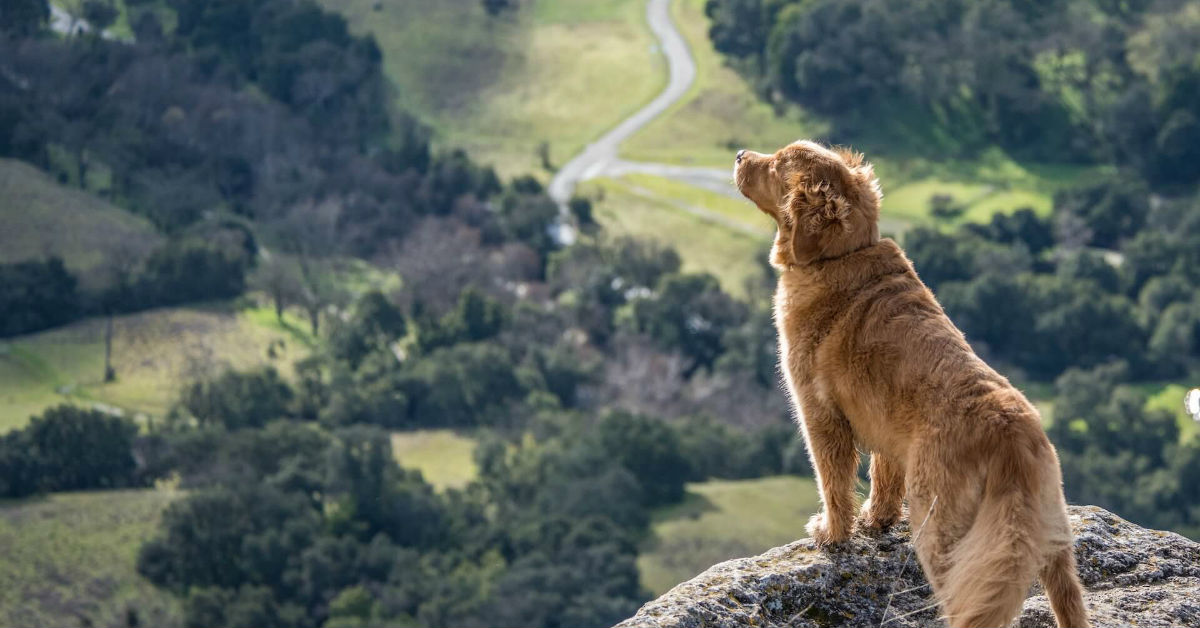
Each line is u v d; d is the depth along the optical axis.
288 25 152.25
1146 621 5.61
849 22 151.62
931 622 5.78
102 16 151.75
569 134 151.38
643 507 75.25
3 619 57.34
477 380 90.31
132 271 104.12
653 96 157.88
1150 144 137.88
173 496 71.12
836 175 6.36
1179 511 75.12
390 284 114.25
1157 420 83.06
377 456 74.25
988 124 144.00
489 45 168.25
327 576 65.25
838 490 6.24
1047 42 151.12
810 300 6.24
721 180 137.88
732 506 74.62
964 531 5.23
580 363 97.12
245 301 105.19
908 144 143.38
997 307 100.88
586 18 176.88
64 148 126.00
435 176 133.25
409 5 172.88
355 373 92.94
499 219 125.88
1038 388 96.44
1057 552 5.12
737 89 158.25
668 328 102.62
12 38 140.00
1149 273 108.38
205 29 152.00
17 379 88.25
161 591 62.62
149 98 135.88
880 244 6.28
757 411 92.88
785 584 5.93
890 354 5.75
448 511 72.81
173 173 126.81
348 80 147.62
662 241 123.62
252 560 64.56
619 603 62.44
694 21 175.75
